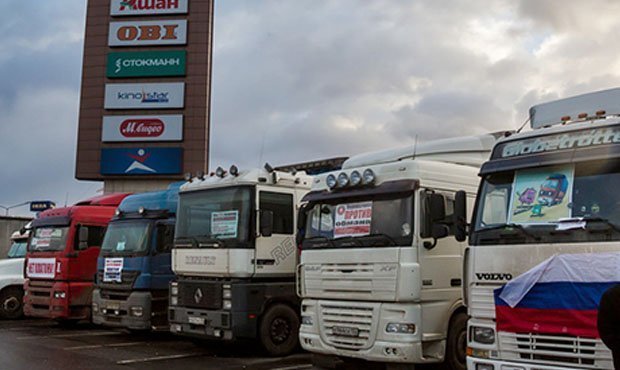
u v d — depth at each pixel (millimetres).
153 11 31203
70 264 15164
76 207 15859
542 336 5809
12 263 17859
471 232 6680
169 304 11883
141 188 30656
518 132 6750
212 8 31812
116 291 13492
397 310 7832
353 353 8156
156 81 30781
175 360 10703
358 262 8266
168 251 13383
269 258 10930
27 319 17922
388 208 8211
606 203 5711
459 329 8375
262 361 10578
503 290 6156
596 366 5426
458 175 8844
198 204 11617
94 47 31516
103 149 30641
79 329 15664
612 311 4418
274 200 11203
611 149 5844
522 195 6352
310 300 8930
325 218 8906
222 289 10773
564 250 5809
